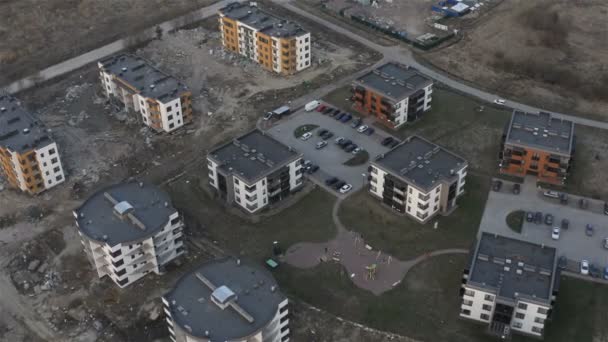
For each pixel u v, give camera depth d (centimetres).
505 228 14750
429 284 13325
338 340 12181
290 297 13075
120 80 18638
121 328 12500
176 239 13838
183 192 16050
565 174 16012
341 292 13175
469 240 14438
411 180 14625
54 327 12600
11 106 17038
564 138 16075
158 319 12612
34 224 15162
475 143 17638
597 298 12938
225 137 18038
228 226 14962
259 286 11662
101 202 13875
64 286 13462
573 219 14988
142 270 13400
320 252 14188
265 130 18312
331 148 17550
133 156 17362
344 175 16550
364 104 18862
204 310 11194
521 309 11806
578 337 12112
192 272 11944
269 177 15012
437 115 18912
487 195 15750
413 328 12388
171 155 17425
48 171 16000
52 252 14375
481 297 12044
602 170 16538
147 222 13275
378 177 15412
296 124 18588
